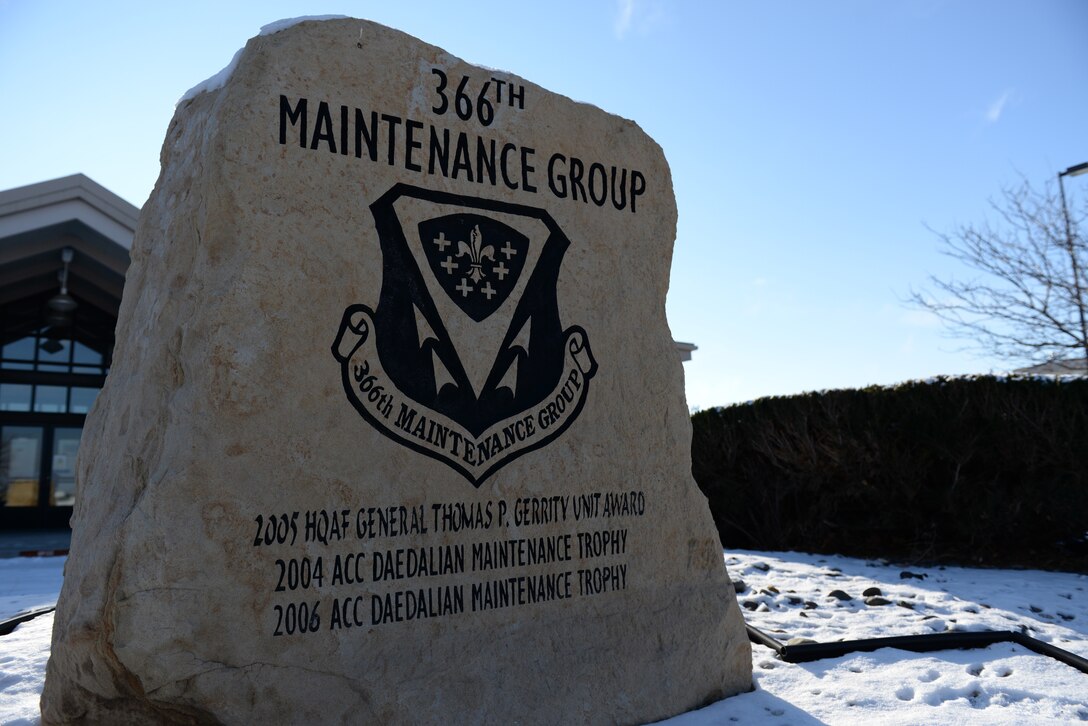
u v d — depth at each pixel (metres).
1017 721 4.44
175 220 4.07
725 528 11.19
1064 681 5.13
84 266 15.00
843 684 5.07
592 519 4.66
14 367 16.31
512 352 4.53
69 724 3.60
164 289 3.97
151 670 3.34
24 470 16.23
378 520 3.93
